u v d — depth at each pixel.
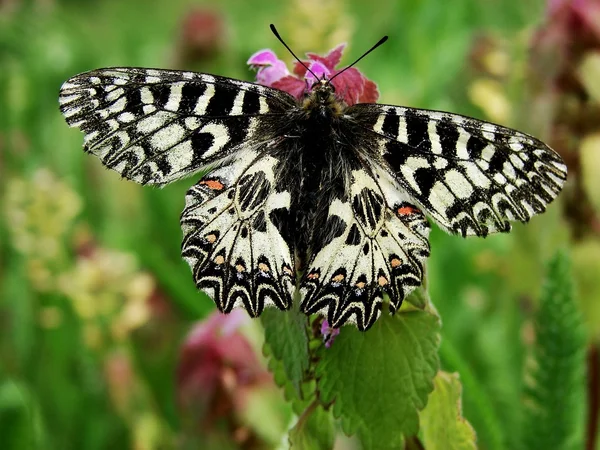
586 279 0.25
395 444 0.21
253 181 0.22
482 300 0.31
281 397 0.26
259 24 0.56
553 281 0.24
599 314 0.25
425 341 0.21
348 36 0.35
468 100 0.36
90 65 0.52
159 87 0.22
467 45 0.38
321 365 0.21
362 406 0.21
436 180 0.22
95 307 0.30
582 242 0.26
